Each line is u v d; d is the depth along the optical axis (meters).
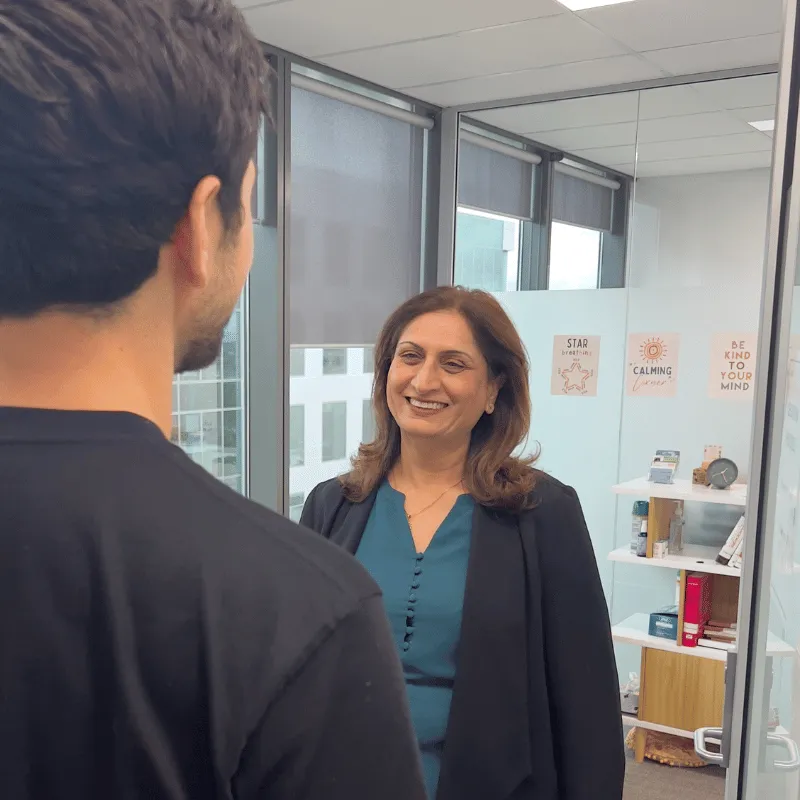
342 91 3.44
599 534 3.73
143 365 0.43
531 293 3.87
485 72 3.38
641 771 3.29
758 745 1.09
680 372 3.52
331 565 0.43
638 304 3.60
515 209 3.88
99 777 0.38
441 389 1.42
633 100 3.52
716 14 2.68
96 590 0.39
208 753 0.39
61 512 0.39
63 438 0.41
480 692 1.30
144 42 0.38
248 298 3.38
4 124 0.36
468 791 1.27
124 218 0.39
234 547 0.41
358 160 3.66
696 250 3.45
